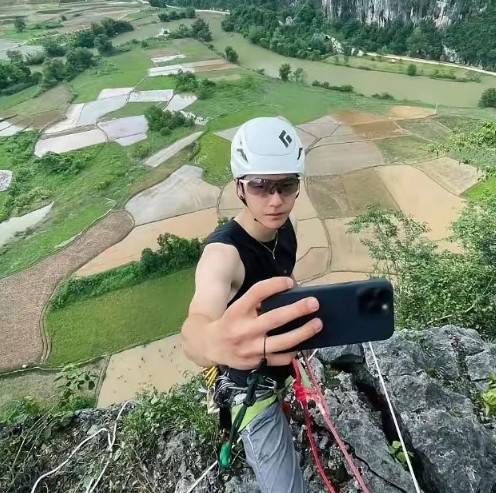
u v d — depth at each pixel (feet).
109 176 143.64
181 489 14.51
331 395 15.89
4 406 75.97
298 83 207.92
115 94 209.26
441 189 120.67
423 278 35.70
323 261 98.63
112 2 411.75
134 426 16.67
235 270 8.34
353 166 134.72
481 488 12.90
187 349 6.38
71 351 84.48
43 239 119.44
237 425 9.51
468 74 217.36
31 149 168.35
